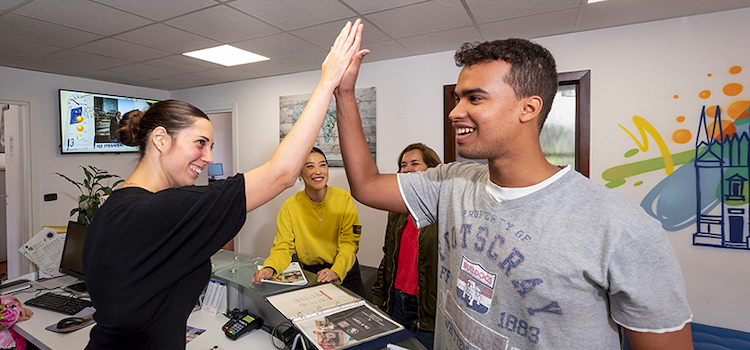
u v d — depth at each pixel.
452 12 2.41
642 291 0.58
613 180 2.79
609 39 2.76
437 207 0.93
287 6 2.27
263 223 4.56
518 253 0.67
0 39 2.84
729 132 2.45
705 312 2.55
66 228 2.54
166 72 4.04
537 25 2.68
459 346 0.78
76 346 1.50
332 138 3.97
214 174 6.68
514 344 0.69
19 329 1.67
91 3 2.19
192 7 2.27
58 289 2.18
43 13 2.33
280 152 0.83
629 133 2.73
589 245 0.61
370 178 0.95
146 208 0.71
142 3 2.20
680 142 2.58
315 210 2.03
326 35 2.83
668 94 2.61
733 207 2.45
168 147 0.86
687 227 2.58
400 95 3.60
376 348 1.08
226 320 1.67
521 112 0.66
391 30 2.77
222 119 7.03
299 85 4.18
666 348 0.59
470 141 0.70
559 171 0.69
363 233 3.85
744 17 2.39
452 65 3.35
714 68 2.48
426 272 1.73
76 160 4.22
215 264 1.86
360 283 2.09
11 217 4.08
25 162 3.84
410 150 1.99
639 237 0.58
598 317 0.64
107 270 0.69
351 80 0.88
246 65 3.79
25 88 3.81
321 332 1.16
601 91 2.80
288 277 1.68
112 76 4.20
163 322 0.77
